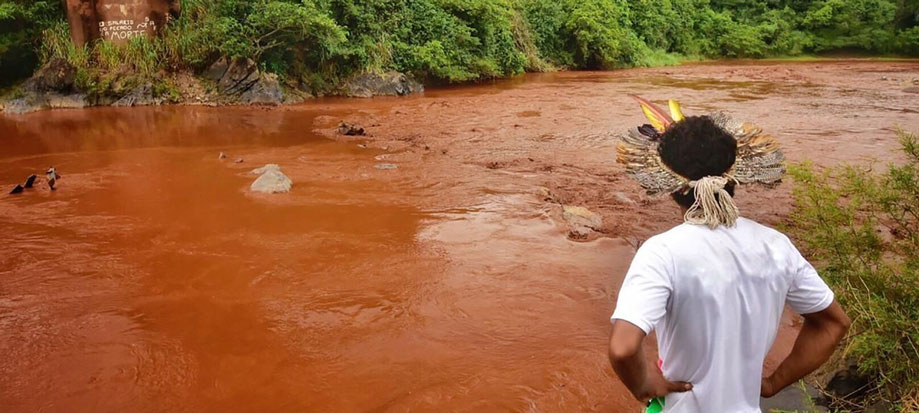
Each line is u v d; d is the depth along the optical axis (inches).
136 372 157.1
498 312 188.9
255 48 729.0
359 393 148.3
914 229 176.1
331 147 445.7
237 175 357.4
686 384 80.4
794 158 399.2
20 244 246.2
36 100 650.8
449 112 629.9
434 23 928.9
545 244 246.2
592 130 516.4
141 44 705.6
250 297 198.8
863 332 142.8
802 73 1183.6
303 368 159.0
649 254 78.6
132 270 220.2
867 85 928.9
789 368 85.1
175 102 698.2
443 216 280.7
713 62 1640.0
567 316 186.7
